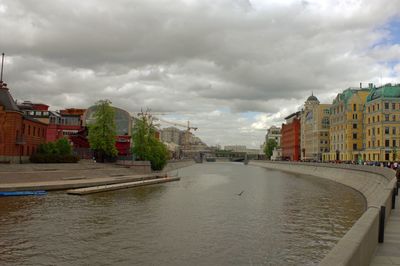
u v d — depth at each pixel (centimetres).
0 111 7906
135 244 3038
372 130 12694
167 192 6912
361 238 1064
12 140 7994
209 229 3622
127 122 14700
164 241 3141
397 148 11944
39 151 9300
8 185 6059
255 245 3056
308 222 4019
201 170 17250
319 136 17362
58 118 14025
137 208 4859
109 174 9206
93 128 10494
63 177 7588
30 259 2614
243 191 7256
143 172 10788
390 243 1697
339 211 4766
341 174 9750
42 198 5488
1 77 8588
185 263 2584
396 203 3256
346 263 820
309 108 19350
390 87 12406
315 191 7325
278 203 5522
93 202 5291
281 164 19038
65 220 3941
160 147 12106
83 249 2875
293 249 2950
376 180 6612
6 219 3928
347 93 14750
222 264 2580
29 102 14862
